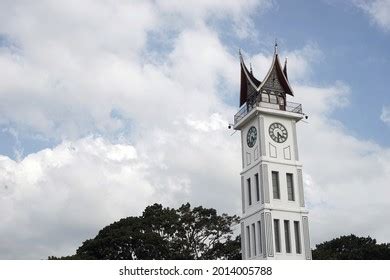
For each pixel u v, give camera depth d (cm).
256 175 6856
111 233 7875
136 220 8512
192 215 8744
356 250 8912
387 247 8744
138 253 7731
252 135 7100
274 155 6844
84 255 7456
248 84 7456
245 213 6875
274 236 6381
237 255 8575
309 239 6525
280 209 6519
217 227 8775
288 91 7262
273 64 7344
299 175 6850
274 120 7044
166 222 8488
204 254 8669
